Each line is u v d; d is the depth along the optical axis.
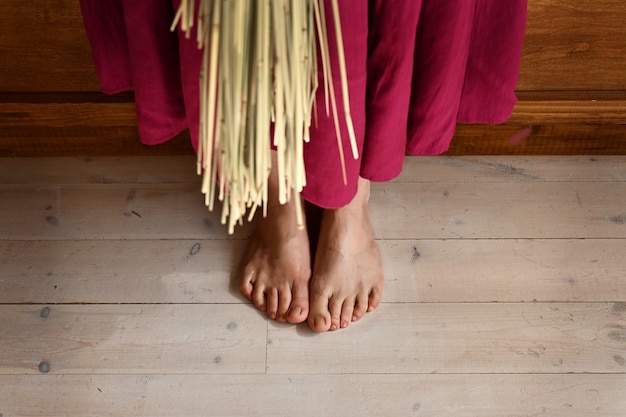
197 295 1.34
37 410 1.19
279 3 0.74
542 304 1.33
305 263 1.32
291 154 0.86
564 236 1.45
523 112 1.50
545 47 1.39
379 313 1.31
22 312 1.32
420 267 1.39
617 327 1.30
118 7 1.03
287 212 1.30
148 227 1.45
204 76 0.80
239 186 0.85
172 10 0.98
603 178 1.56
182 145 1.57
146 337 1.28
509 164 1.59
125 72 1.13
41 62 1.39
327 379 1.23
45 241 1.43
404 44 0.93
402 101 1.00
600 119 1.51
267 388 1.22
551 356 1.26
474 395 1.21
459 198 1.51
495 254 1.41
